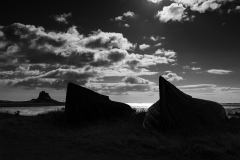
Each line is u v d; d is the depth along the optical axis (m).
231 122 18.52
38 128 15.80
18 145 10.13
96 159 7.88
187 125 13.67
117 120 18.50
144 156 8.33
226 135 11.49
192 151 8.45
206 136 11.51
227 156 7.86
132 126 15.44
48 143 10.71
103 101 21.16
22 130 14.54
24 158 7.83
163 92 14.67
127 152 8.88
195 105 16.41
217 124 15.55
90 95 21.16
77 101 19.03
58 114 22.31
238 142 9.66
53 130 15.04
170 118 13.77
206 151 8.16
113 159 7.90
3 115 28.69
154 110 15.50
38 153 8.63
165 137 11.59
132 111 24.38
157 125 13.98
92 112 19.05
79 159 7.85
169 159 7.87
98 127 15.25
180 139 11.01
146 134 12.79
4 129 14.58
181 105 15.27
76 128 16.20
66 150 9.26
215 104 19.45
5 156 8.07
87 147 9.72
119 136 11.87
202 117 15.11
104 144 10.20
